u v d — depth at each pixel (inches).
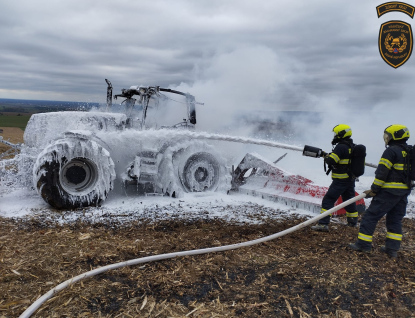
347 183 217.5
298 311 129.0
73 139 258.1
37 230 207.8
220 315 124.7
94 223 223.6
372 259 176.2
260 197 306.7
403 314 128.9
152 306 128.9
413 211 275.1
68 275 150.3
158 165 296.2
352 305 133.9
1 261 161.0
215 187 319.6
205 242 194.2
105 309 126.4
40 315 121.2
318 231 219.0
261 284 147.9
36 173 248.5
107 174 264.4
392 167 177.3
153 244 189.0
